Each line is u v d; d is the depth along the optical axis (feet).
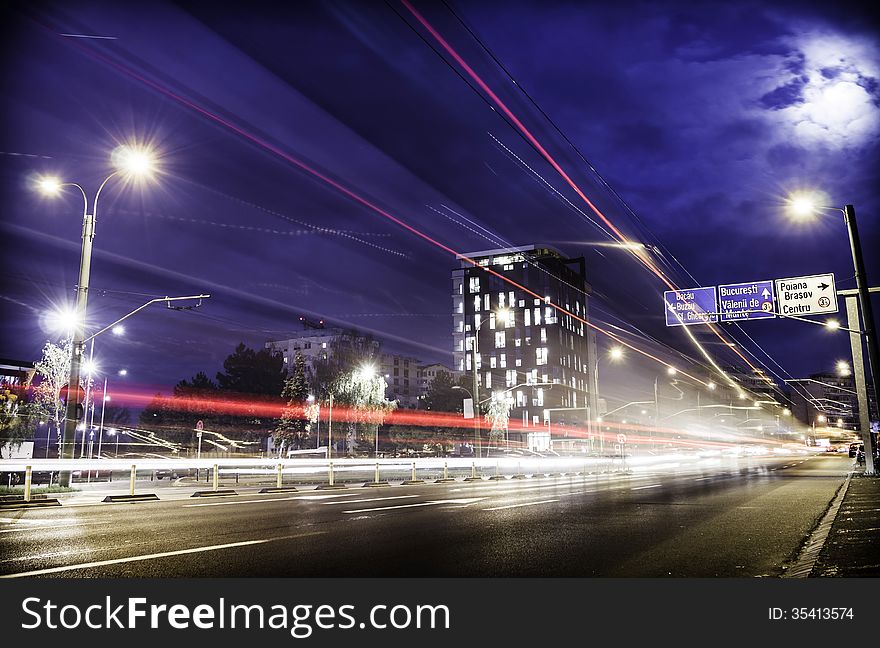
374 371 242.37
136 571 24.43
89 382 153.58
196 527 37.37
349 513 45.55
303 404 264.31
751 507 49.62
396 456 243.60
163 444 243.60
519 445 304.30
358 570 24.68
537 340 461.78
